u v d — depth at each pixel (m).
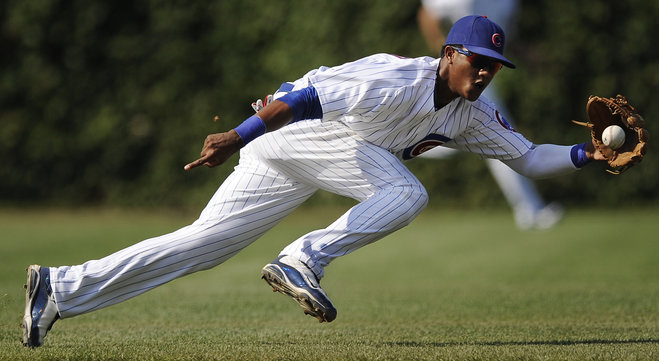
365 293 26.83
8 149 59.31
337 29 56.91
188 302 23.45
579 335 16.73
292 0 57.72
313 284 13.77
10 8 58.50
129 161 59.53
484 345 14.95
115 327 18.23
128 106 59.00
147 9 58.62
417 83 14.08
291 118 13.63
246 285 29.31
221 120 58.16
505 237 45.66
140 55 58.66
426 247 42.78
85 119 59.47
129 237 44.81
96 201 60.47
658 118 57.94
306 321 19.67
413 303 23.80
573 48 57.16
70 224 52.19
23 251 38.88
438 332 17.34
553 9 57.22
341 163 14.71
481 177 58.06
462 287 29.20
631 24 57.28
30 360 12.99
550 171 15.73
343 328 18.19
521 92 57.22
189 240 14.62
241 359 13.05
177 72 58.34
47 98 59.12
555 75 57.28
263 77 58.38
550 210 49.56
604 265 35.94
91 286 14.12
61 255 37.47
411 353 13.54
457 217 56.19
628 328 18.05
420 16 46.78
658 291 26.92
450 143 16.02
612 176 58.84
